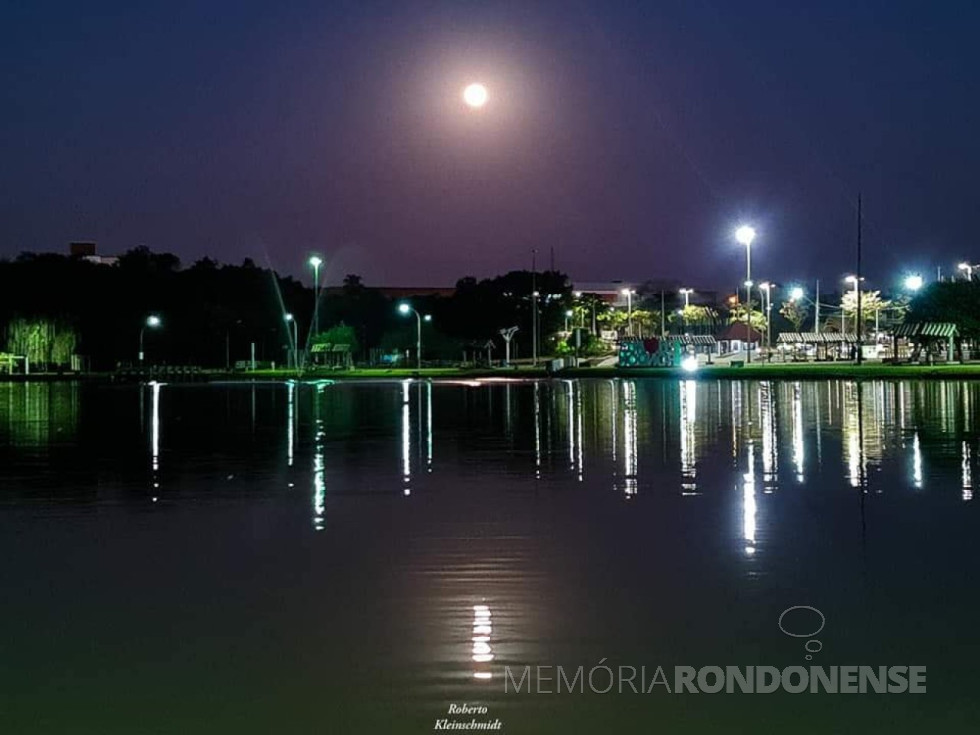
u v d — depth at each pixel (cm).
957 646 865
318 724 724
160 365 10281
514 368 9012
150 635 914
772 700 761
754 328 11731
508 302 12338
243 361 11000
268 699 766
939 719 727
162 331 10719
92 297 11056
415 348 11381
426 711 746
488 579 1101
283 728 717
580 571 1131
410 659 848
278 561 1196
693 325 13600
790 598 1009
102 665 839
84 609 997
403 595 1040
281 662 844
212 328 10900
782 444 2427
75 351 10269
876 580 1073
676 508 1529
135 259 11781
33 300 10819
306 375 8062
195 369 9862
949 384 5388
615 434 2741
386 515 1494
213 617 969
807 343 10275
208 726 721
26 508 1576
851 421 3084
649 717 736
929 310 7875
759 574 1105
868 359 9331
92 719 732
